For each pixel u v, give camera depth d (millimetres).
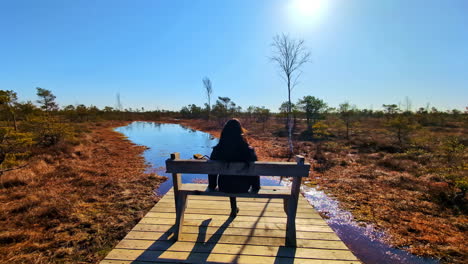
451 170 6000
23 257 2666
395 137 14547
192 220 3057
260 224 2957
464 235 3479
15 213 3854
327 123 20625
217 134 20406
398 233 3615
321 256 2307
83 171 6863
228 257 2268
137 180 6242
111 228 3502
